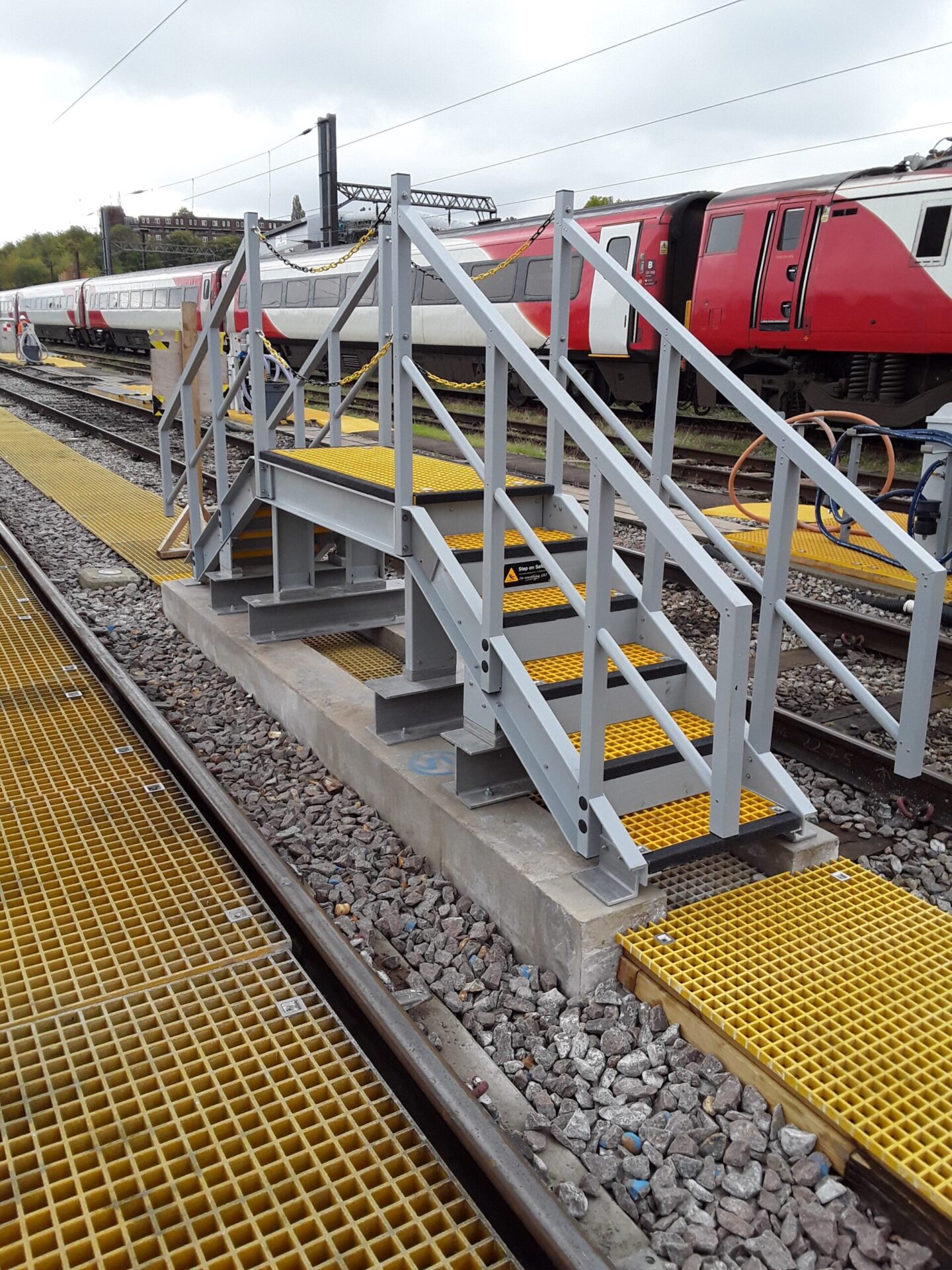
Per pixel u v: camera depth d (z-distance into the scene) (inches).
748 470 444.8
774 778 122.0
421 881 131.8
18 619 241.3
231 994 103.3
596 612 104.4
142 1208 77.9
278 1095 89.0
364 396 783.7
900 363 427.8
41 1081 90.4
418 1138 85.4
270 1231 76.7
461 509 147.6
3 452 528.4
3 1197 79.2
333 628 208.7
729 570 277.9
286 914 121.0
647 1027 99.2
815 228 431.8
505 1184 77.6
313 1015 100.9
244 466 197.8
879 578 255.4
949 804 147.6
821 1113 82.7
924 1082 85.9
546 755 118.5
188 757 154.7
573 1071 96.8
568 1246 71.9
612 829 108.9
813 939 105.5
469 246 638.5
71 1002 101.2
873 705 107.5
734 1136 85.5
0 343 1343.5
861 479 411.5
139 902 120.0
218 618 216.7
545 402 105.8
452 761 144.7
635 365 535.8
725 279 474.6
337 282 761.6
